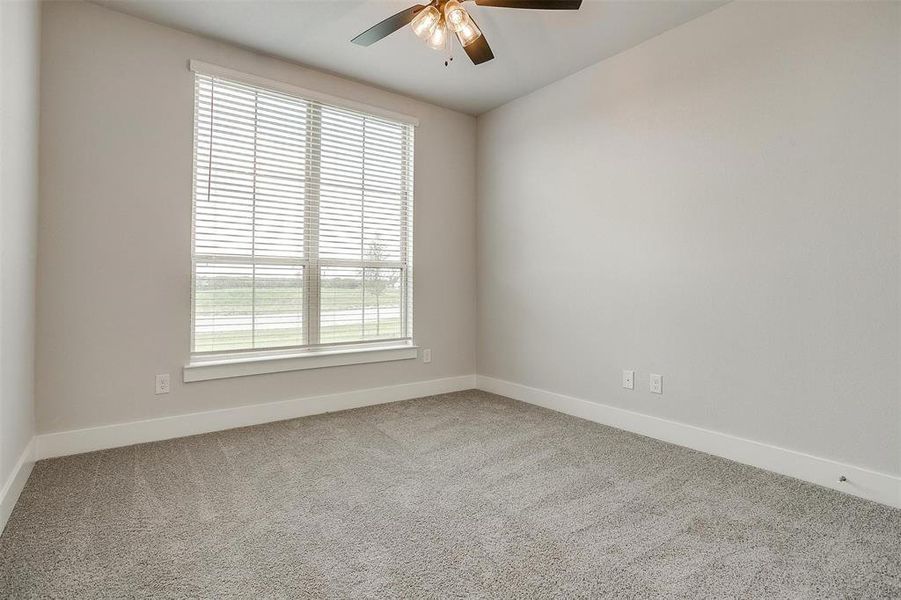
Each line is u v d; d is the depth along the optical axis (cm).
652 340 284
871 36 198
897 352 194
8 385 179
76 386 248
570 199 335
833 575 146
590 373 322
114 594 134
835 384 211
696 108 260
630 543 165
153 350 270
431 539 167
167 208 274
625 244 299
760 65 233
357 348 354
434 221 394
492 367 405
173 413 277
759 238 235
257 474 224
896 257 193
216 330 294
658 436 280
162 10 255
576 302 331
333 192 339
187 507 189
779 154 227
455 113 405
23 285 204
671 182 273
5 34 168
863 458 202
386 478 221
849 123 205
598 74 314
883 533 172
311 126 327
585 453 255
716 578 145
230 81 293
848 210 206
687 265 266
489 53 221
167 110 273
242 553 156
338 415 328
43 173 238
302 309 328
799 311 221
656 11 253
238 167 298
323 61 312
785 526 177
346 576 144
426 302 390
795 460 223
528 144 368
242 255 302
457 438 280
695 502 197
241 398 301
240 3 248
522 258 375
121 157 259
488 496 202
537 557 155
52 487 206
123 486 208
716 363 253
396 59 310
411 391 381
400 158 374
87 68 249
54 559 151
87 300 251
